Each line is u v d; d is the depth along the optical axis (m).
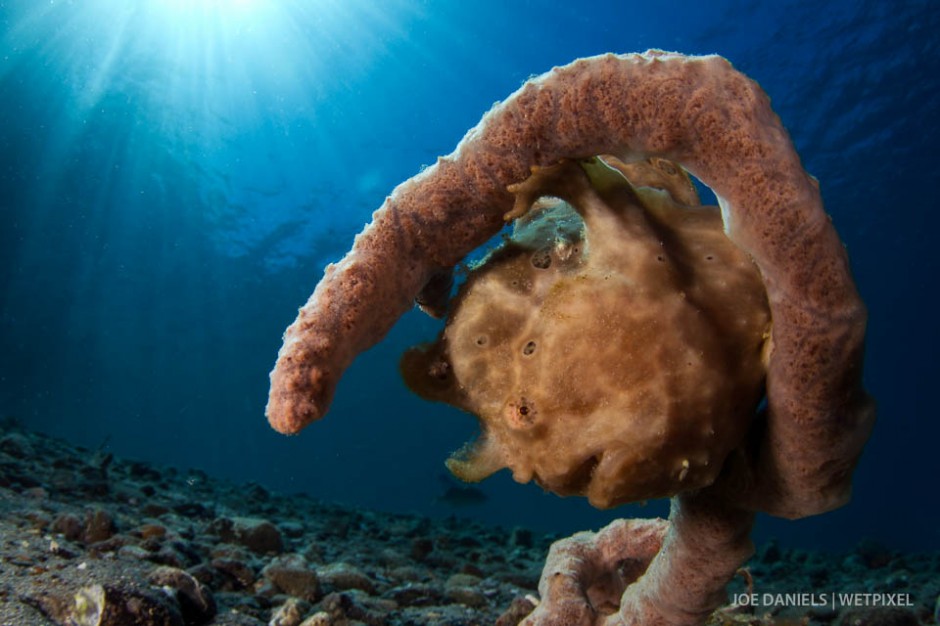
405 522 1.35
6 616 0.32
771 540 1.29
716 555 0.34
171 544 0.52
